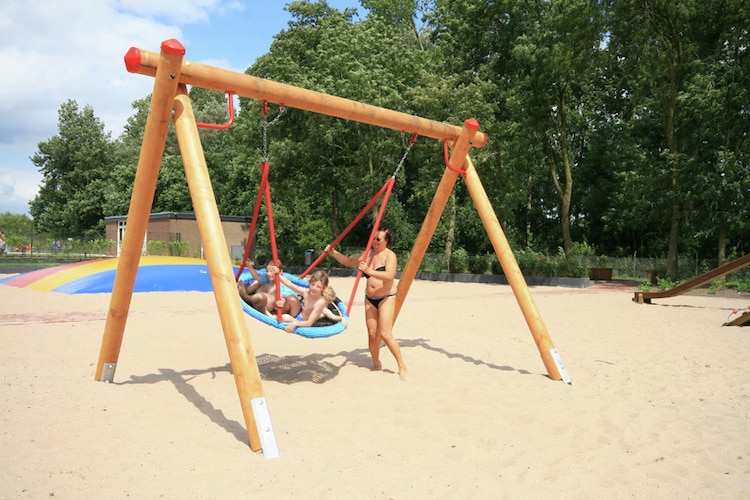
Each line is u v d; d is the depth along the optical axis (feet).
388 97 90.33
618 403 19.45
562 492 12.39
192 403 18.61
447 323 39.14
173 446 14.70
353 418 17.47
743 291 69.92
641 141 122.01
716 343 31.78
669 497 12.23
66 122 231.71
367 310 23.65
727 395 20.56
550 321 41.09
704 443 15.58
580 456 14.57
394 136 96.99
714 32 78.79
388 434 16.10
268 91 19.71
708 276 49.96
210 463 13.70
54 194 228.22
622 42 78.74
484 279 89.51
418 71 100.53
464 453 14.65
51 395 18.61
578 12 75.10
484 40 96.53
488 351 28.84
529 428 16.78
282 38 113.39
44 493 11.72
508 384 22.04
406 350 28.73
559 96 89.25
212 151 190.70
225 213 182.91
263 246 152.25
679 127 82.07
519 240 140.26
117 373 22.79
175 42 16.87
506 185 92.22
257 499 11.68
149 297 52.49
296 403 18.90
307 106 20.94
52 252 146.72
